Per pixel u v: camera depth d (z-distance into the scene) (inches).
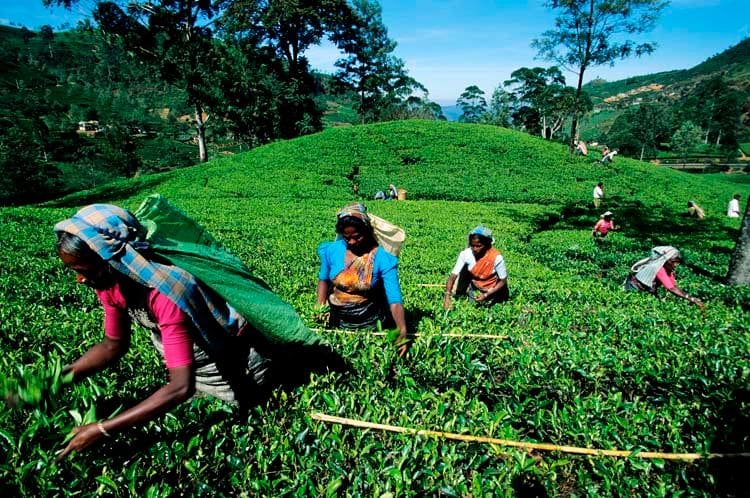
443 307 233.0
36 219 623.2
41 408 90.1
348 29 1888.5
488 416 126.6
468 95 4146.2
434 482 105.4
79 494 91.0
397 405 129.3
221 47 1515.7
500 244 588.1
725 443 122.3
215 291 99.8
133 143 3757.4
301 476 101.8
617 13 1129.4
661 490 108.9
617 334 207.0
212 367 110.7
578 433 124.5
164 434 109.0
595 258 548.4
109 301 94.1
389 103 2471.7
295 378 137.1
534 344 175.6
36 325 185.6
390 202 950.4
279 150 1409.9
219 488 101.0
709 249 684.1
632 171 1322.6
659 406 147.1
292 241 494.6
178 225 101.7
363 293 171.0
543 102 2950.3
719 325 221.6
